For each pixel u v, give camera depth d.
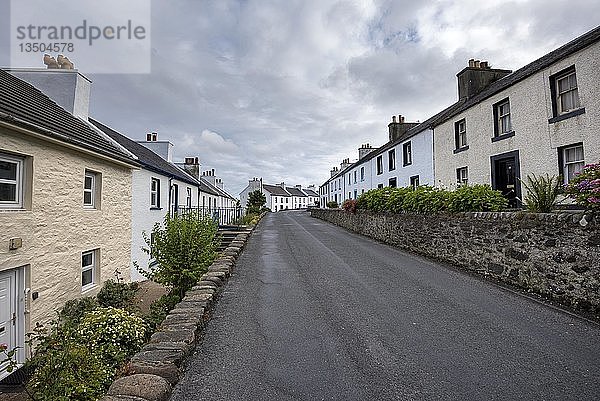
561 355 3.81
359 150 36.47
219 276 6.71
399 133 25.94
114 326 5.01
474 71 16.47
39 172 7.14
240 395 3.04
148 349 3.57
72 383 3.79
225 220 26.73
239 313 5.21
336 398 3.00
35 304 6.91
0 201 6.39
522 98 11.67
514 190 12.07
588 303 5.23
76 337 4.72
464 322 4.82
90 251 9.38
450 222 9.20
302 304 5.65
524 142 11.60
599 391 3.10
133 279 12.34
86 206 9.31
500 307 5.50
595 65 9.24
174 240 8.12
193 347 3.93
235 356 3.80
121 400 2.64
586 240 5.29
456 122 15.71
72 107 11.25
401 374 3.40
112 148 10.67
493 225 7.50
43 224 7.22
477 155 14.08
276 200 89.31
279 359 3.72
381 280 7.30
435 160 17.50
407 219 11.79
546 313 5.20
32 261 6.87
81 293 8.62
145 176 13.48
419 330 4.53
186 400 2.97
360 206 18.05
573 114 9.85
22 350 6.57
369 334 4.40
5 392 5.45
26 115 7.14
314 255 10.59
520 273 6.68
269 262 9.41
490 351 3.91
